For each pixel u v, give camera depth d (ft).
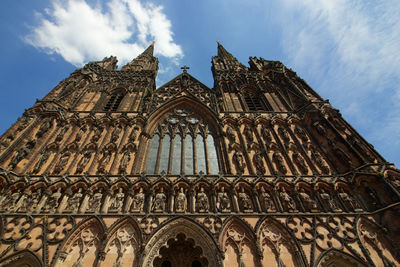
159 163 93.09
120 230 64.80
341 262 61.62
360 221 68.74
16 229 63.52
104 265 57.57
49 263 56.95
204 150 99.96
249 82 149.79
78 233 63.72
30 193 72.84
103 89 134.21
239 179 79.41
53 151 89.61
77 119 105.40
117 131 101.14
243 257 60.54
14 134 87.04
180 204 71.00
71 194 73.82
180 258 69.31
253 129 107.04
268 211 70.33
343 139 89.51
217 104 122.83
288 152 94.12
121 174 80.33
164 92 132.77
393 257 60.75
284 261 60.23
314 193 76.33
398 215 65.00
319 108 106.83
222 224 65.87
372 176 75.10
